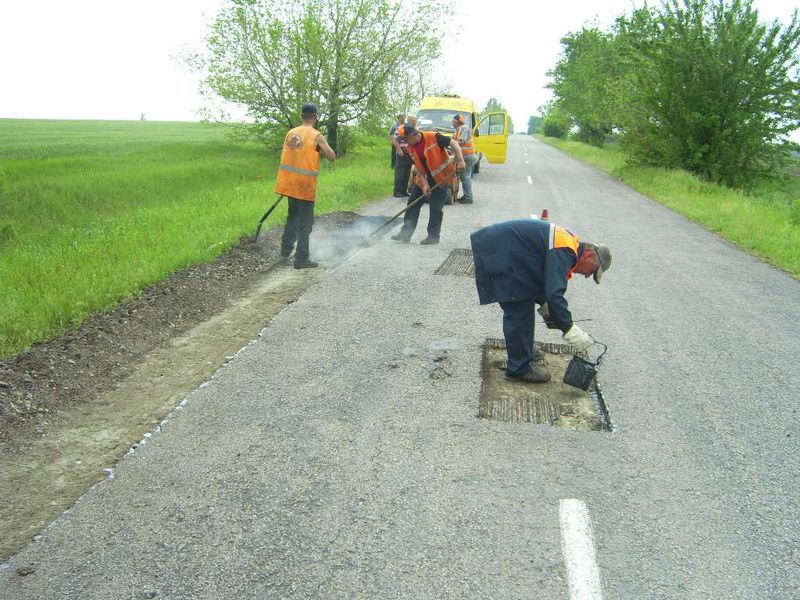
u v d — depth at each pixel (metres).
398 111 22.58
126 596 2.58
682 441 3.86
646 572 2.74
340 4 20.72
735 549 2.90
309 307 6.19
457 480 3.38
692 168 21.00
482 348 5.20
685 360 5.14
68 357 4.79
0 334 4.85
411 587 2.62
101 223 10.12
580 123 48.25
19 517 3.11
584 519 3.07
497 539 2.92
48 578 2.68
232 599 2.56
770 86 19.42
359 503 3.17
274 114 21.89
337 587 2.62
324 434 3.83
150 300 6.05
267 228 9.18
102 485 3.34
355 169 17.62
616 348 5.34
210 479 3.37
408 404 4.22
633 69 22.61
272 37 20.09
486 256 4.36
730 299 6.97
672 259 8.89
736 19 19.89
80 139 32.84
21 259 7.18
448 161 8.65
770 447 3.82
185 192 14.30
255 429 3.89
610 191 17.23
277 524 3.01
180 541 2.90
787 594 2.63
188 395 4.36
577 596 2.58
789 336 5.80
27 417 4.02
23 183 13.92
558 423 4.06
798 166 22.11
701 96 20.03
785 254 9.12
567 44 51.72
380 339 5.37
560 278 4.18
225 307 6.30
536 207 13.16
